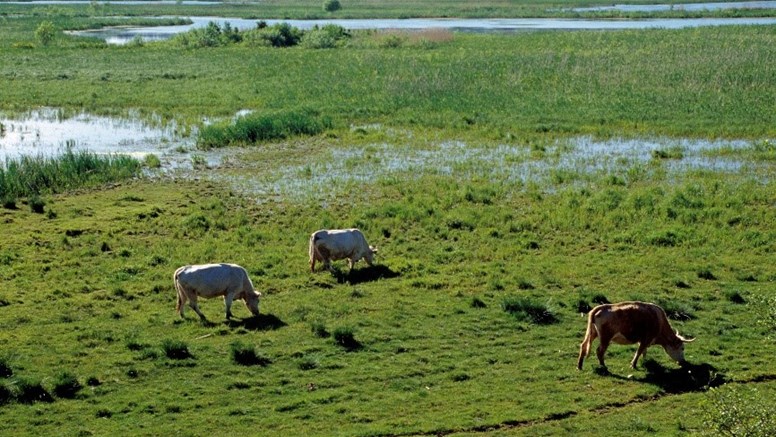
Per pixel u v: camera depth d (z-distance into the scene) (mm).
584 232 32125
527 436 17656
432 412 18625
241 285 23703
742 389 19578
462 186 38000
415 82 63938
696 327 23266
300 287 26453
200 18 143500
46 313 24000
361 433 17609
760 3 165625
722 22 120625
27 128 51938
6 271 27234
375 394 19391
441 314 24188
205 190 37594
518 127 50594
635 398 19297
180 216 33594
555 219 33125
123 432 17562
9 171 37469
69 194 36781
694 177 39562
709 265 28469
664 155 43594
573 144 46656
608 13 135875
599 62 71750
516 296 25281
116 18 138125
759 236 31266
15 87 65188
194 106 58719
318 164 42250
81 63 77250
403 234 31938
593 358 21391
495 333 22922
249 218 33625
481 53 80875
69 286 26156
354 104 57656
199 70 73375
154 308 24641
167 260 28656
